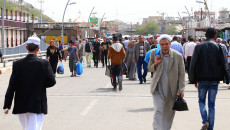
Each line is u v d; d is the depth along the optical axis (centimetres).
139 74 1553
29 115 530
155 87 629
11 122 813
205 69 712
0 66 2548
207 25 9075
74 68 1925
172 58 628
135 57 1551
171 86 627
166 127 651
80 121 817
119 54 1315
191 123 796
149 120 821
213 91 716
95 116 870
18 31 5941
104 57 2627
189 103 1051
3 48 2867
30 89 529
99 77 1877
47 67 543
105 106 1002
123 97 1166
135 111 927
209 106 715
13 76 530
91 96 1191
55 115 884
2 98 1165
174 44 1345
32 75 532
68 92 1295
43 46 4134
